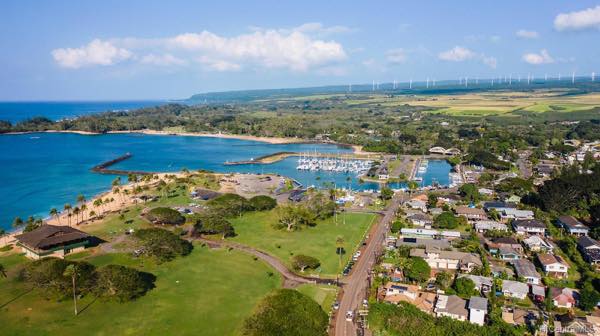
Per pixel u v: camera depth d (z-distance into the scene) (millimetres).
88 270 134500
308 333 102562
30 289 134250
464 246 172500
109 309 123188
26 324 114125
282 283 141625
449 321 113625
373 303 122875
